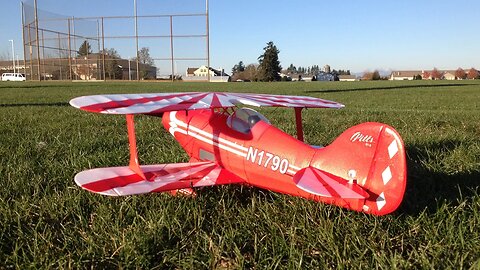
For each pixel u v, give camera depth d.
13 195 4.20
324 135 7.69
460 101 20.81
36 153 6.11
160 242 3.18
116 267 3.00
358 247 3.13
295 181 3.36
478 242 3.06
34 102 16.50
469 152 5.71
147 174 4.10
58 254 3.06
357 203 3.40
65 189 4.38
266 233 3.38
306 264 2.93
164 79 62.91
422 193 4.24
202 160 4.85
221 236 3.31
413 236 3.31
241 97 4.36
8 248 3.19
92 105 3.54
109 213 3.68
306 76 140.00
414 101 20.59
